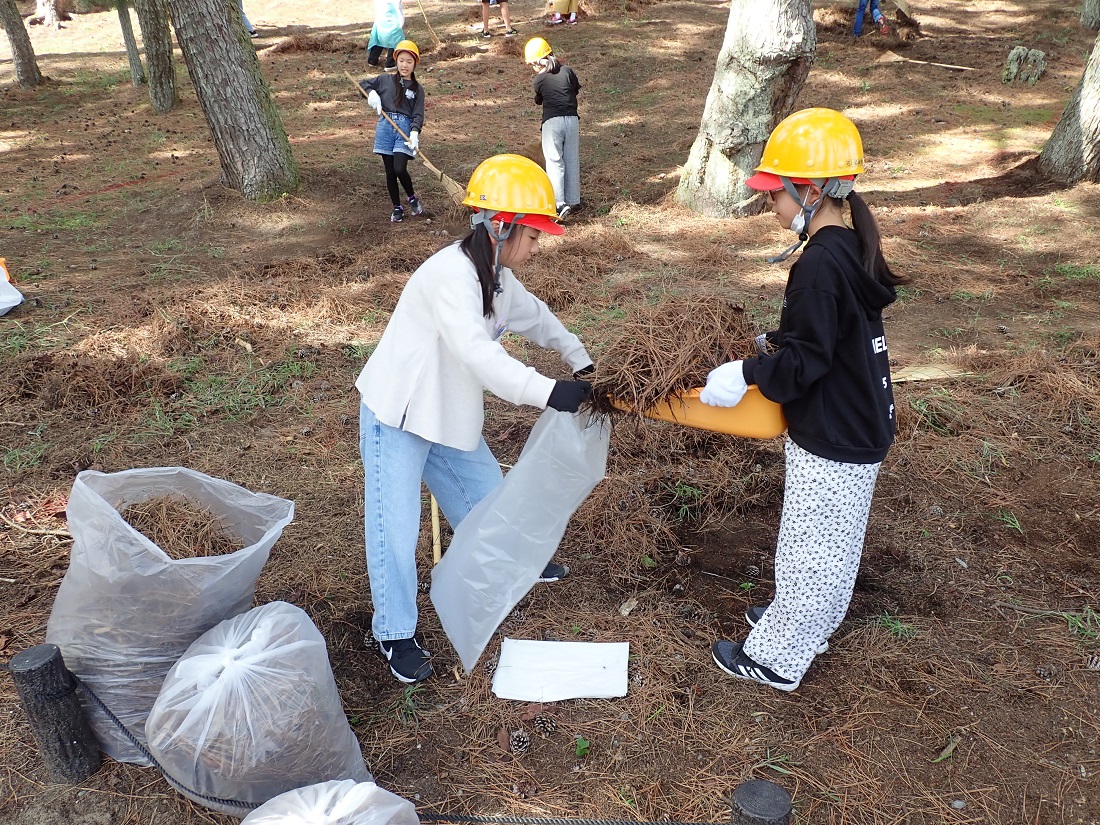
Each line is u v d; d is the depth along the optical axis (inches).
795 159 84.9
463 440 105.6
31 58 556.4
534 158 208.2
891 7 625.6
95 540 91.0
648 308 105.3
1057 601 124.1
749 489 154.6
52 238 295.0
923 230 285.4
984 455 160.2
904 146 384.8
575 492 105.6
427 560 134.4
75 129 467.5
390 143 296.7
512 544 106.8
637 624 122.0
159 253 281.9
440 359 100.3
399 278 255.0
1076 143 314.3
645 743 102.3
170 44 493.7
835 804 93.6
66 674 91.8
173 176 367.2
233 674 85.5
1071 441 164.6
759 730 103.6
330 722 90.5
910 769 97.7
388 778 98.3
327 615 123.6
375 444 104.9
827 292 82.8
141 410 181.6
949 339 208.8
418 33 631.8
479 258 94.7
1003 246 270.8
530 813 93.7
